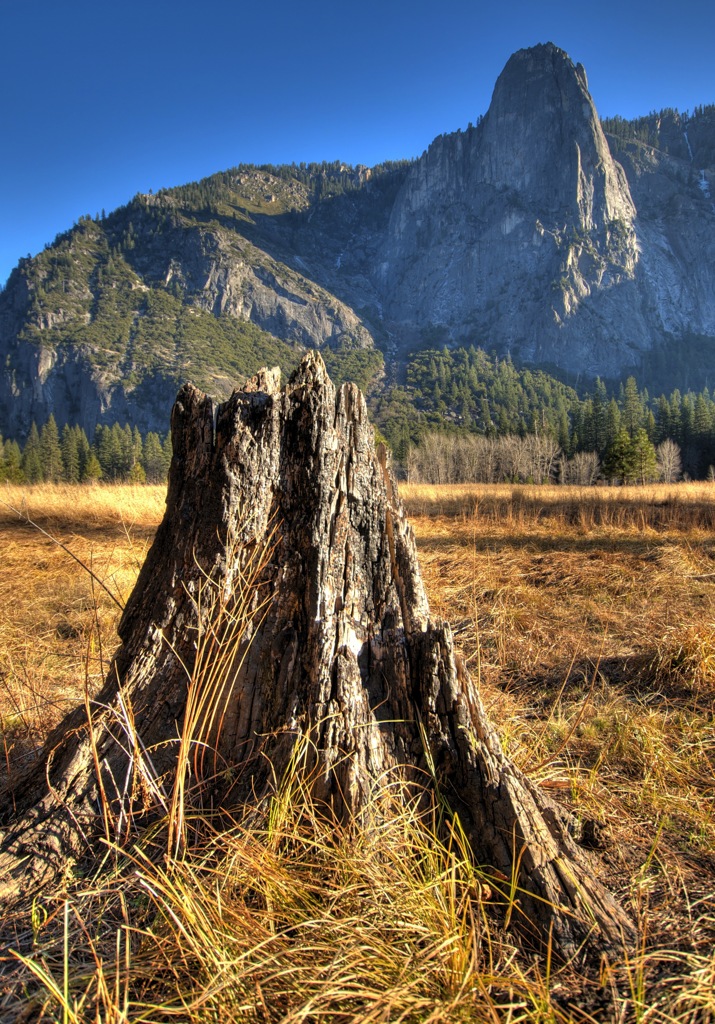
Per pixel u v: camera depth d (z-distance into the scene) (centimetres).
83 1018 117
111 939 142
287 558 190
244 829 154
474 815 161
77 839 164
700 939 147
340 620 183
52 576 556
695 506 1113
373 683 181
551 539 809
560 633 407
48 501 1074
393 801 163
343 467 195
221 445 196
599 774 229
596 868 168
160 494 1168
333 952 129
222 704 183
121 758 179
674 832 193
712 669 312
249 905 145
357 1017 113
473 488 1897
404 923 133
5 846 159
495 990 130
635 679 328
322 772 164
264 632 187
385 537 199
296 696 175
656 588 512
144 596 204
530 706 299
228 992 120
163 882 147
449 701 171
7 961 137
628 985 133
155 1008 114
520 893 150
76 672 338
